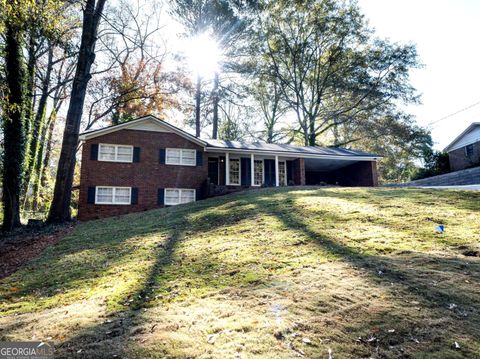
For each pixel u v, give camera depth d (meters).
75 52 18.56
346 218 8.49
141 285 5.21
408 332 3.23
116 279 5.76
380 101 28.92
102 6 15.43
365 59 28.33
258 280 4.93
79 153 29.48
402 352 2.94
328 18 28.34
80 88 14.64
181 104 28.30
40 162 24.23
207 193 17.55
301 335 3.25
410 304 3.76
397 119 28.89
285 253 6.19
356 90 28.58
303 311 3.74
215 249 7.01
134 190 16.80
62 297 5.14
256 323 3.52
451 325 3.31
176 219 11.56
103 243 9.19
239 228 8.75
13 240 11.28
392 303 3.80
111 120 26.77
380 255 5.57
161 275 5.70
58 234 11.66
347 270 4.95
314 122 32.59
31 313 4.51
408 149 30.25
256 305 4.01
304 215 9.27
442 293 3.99
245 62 28.97
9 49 13.75
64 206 14.19
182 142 18.19
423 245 5.92
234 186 18.09
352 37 29.05
